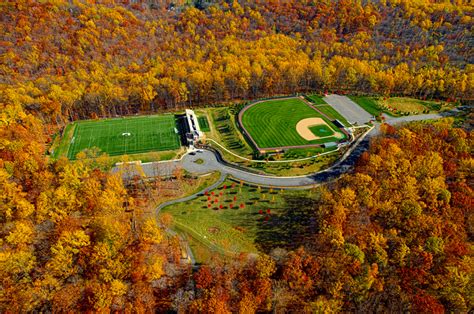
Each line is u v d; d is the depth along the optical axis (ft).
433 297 284.61
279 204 427.33
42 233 340.59
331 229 323.37
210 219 405.39
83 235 313.53
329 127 587.27
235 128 590.96
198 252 359.87
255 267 305.32
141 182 461.37
